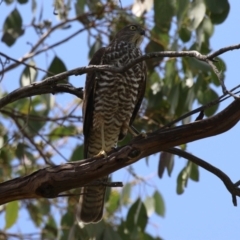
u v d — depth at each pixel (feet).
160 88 41.39
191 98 38.75
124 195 42.47
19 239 45.29
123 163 26.08
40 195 26.35
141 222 40.75
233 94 23.44
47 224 46.65
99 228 38.40
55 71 40.42
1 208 48.75
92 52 42.88
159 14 35.99
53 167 26.35
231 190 27.89
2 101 28.60
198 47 38.06
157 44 41.86
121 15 42.80
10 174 46.57
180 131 25.93
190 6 36.09
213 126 25.77
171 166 34.88
